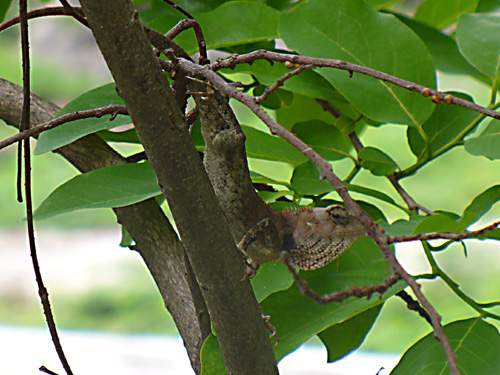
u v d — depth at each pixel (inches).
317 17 155.3
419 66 154.6
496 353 128.6
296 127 164.6
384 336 451.5
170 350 456.8
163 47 125.0
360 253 140.9
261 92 175.2
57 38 703.7
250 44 173.2
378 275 137.3
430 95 110.5
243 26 159.2
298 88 158.7
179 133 103.3
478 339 130.3
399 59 154.4
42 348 460.4
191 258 110.3
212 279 110.4
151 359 441.4
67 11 126.6
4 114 156.0
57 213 130.8
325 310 134.5
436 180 530.6
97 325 515.2
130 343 472.7
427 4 202.7
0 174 601.0
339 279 137.5
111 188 134.3
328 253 123.9
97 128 140.0
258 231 121.8
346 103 169.6
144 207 149.3
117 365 443.8
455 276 491.2
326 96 159.6
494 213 460.4
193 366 141.1
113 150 156.6
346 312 131.8
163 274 146.4
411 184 526.6
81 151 154.3
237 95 101.0
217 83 104.6
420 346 131.2
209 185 106.7
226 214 123.0
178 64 111.4
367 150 154.9
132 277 552.4
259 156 158.7
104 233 601.6
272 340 131.3
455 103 110.3
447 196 524.4
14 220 596.1
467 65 183.9
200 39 124.5
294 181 149.9
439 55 184.2
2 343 459.2
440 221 125.5
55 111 155.9
